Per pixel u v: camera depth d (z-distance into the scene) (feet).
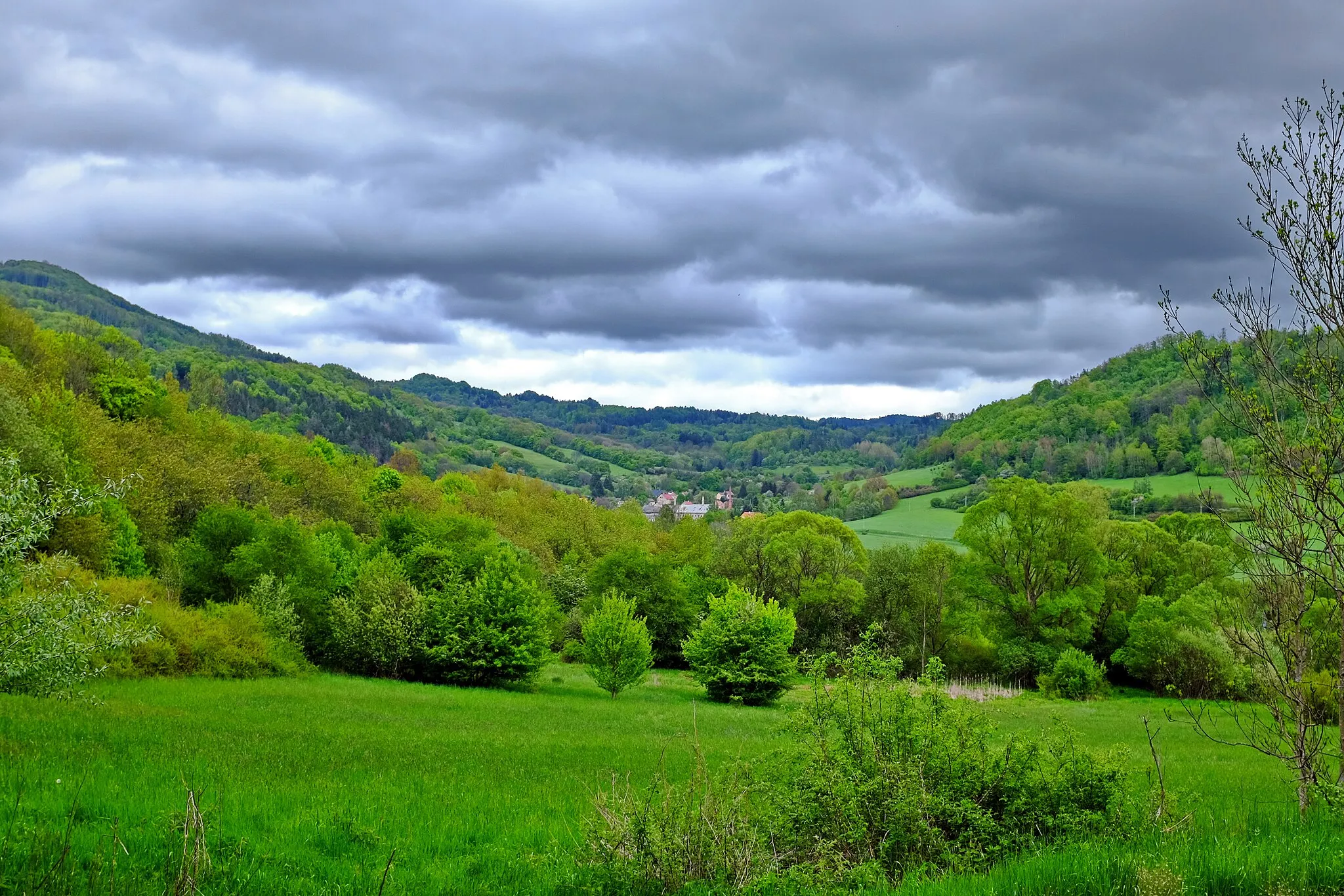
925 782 39.01
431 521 220.84
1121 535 252.62
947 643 246.88
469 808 50.37
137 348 375.86
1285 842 35.17
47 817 38.42
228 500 238.48
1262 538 39.60
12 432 153.58
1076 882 29.78
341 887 32.50
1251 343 40.04
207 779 52.42
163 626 127.03
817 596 249.75
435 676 166.09
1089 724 138.10
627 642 160.86
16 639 54.70
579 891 33.63
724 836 34.58
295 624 158.71
